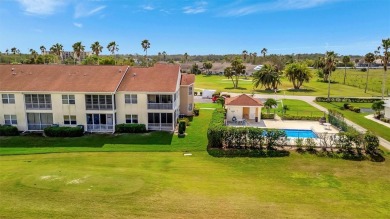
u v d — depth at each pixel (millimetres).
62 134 34438
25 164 25453
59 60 133125
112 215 14820
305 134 36031
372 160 26672
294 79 90312
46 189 18109
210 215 15281
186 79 46750
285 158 27125
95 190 18062
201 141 32562
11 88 35812
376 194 19906
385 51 68375
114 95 36438
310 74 89312
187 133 35875
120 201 16547
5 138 33750
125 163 26031
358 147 28422
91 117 36812
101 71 40094
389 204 18203
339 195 19547
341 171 24312
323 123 41812
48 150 29672
